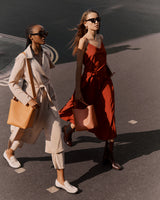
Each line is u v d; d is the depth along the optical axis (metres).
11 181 4.80
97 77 5.00
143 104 7.33
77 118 4.90
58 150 4.50
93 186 4.71
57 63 10.07
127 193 4.58
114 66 9.80
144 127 6.35
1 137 5.93
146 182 4.80
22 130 4.72
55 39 12.36
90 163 5.25
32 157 5.36
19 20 14.62
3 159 5.27
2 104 7.28
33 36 4.30
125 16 15.48
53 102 4.60
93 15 4.77
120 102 7.43
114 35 12.97
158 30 13.66
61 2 17.83
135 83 8.55
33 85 4.44
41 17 15.15
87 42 4.86
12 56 10.64
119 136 6.04
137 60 10.34
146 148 5.66
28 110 4.43
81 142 5.84
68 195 4.54
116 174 4.98
